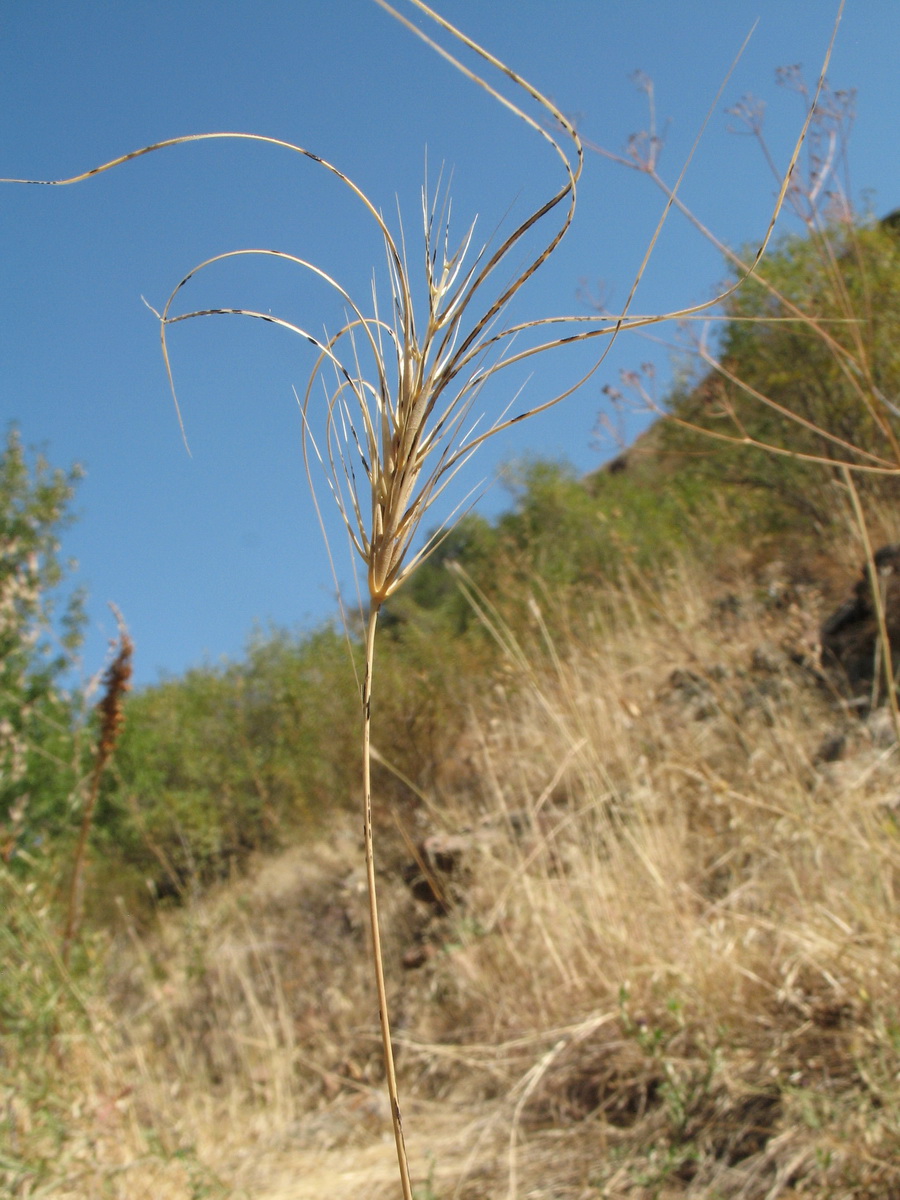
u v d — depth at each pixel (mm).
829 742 4105
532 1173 2688
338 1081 3939
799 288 6387
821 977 2713
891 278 6152
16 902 3340
